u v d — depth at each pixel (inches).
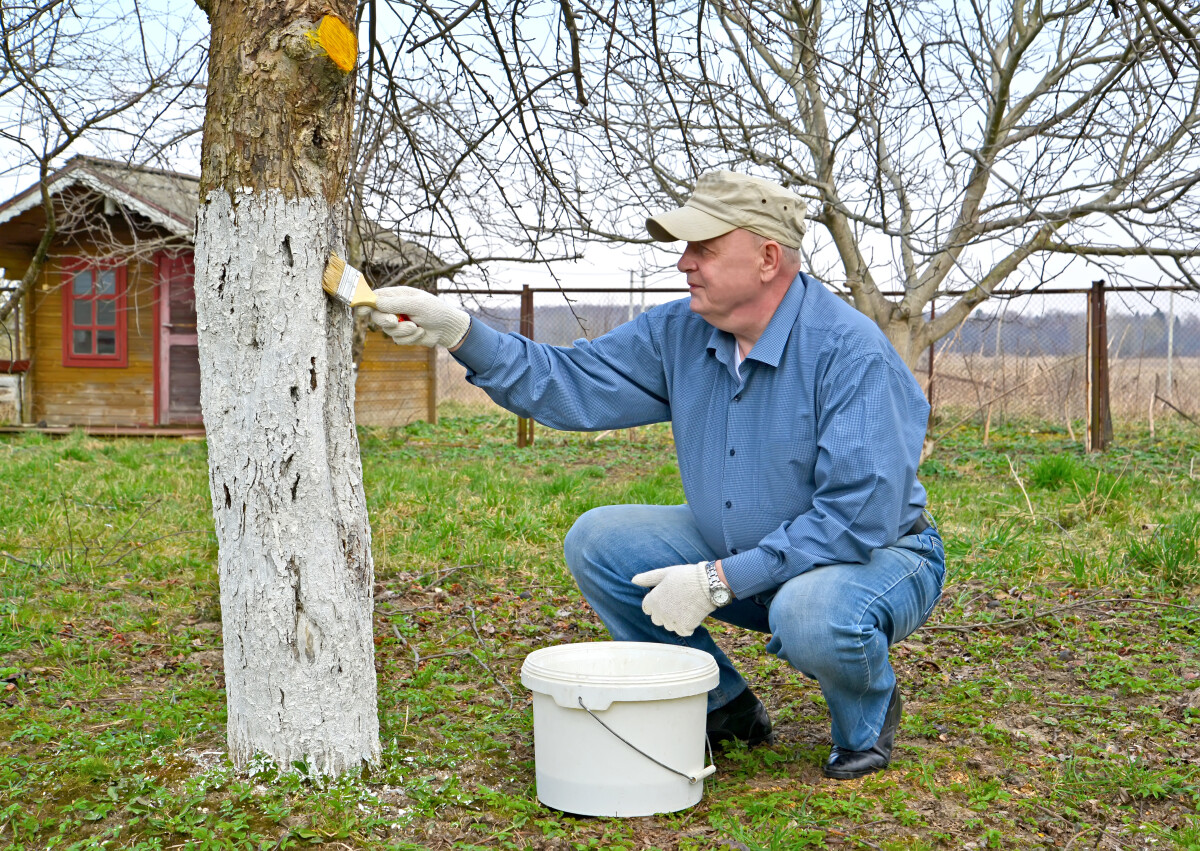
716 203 103.5
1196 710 127.4
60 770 103.6
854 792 102.1
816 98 266.7
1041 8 238.1
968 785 105.0
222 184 94.8
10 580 186.7
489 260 258.1
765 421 106.7
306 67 93.8
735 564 99.7
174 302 518.9
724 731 117.4
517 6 168.6
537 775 100.1
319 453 97.3
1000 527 237.8
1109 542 223.6
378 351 555.8
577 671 104.3
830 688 103.4
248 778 98.6
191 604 180.9
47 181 337.1
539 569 212.8
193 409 522.6
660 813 96.3
